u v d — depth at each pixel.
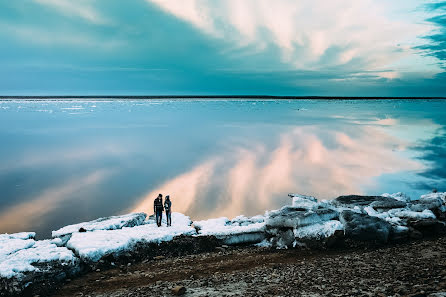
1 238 14.93
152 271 12.20
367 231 14.35
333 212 16.22
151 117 119.50
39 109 165.50
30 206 25.31
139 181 32.72
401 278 9.11
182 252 14.41
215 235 15.79
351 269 10.66
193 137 65.50
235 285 9.94
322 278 9.88
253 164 40.25
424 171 36.84
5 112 139.25
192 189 29.75
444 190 29.75
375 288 8.41
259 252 14.44
